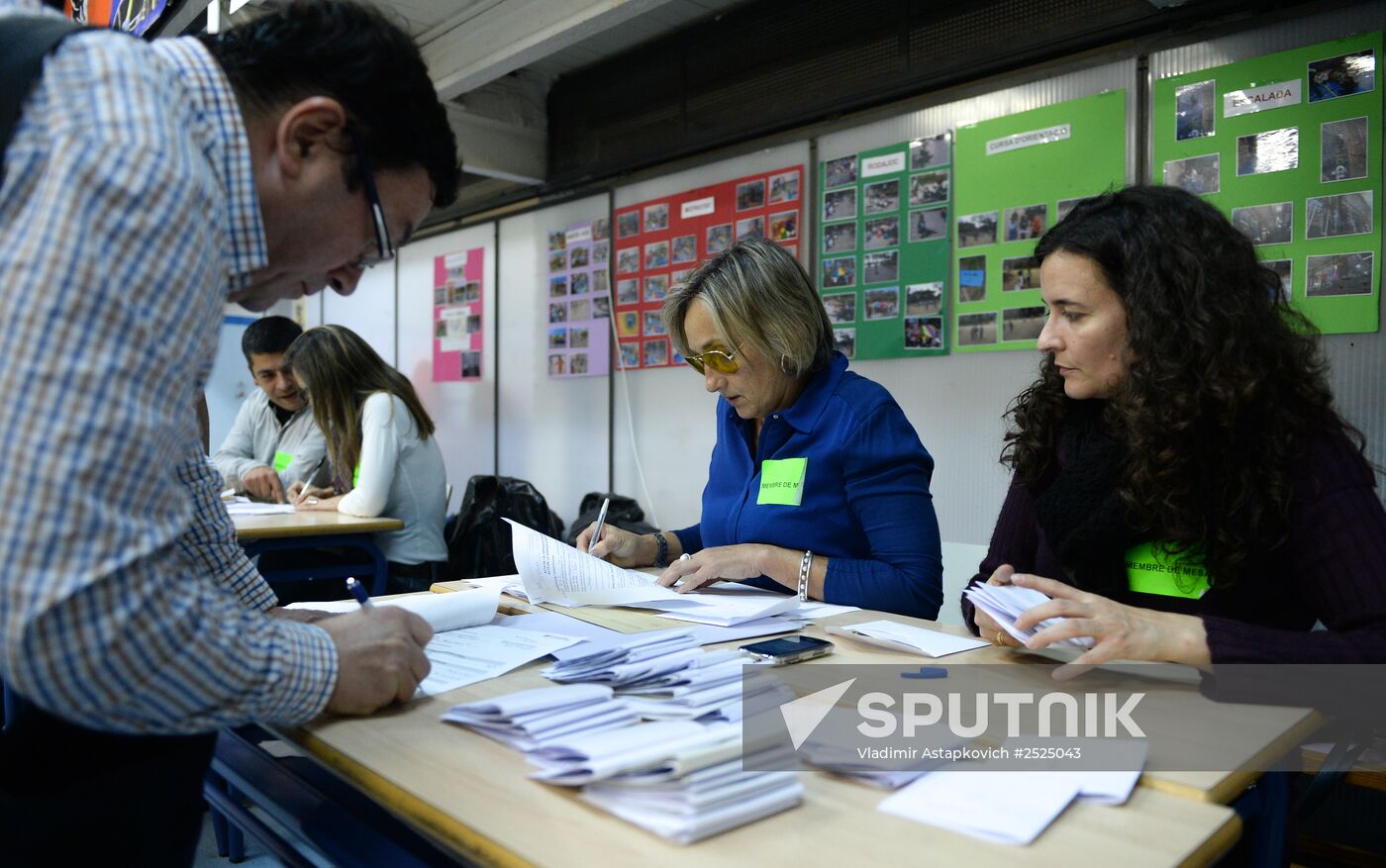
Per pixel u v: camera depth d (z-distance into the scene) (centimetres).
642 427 414
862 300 324
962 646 110
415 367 554
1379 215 221
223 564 105
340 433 299
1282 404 107
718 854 57
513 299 482
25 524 54
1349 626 100
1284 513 105
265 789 94
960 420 299
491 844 59
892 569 146
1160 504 111
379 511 287
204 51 71
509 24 340
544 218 461
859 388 162
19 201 59
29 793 71
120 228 57
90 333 56
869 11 320
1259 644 91
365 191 80
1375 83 220
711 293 161
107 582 57
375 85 77
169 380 61
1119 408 118
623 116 413
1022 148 283
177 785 78
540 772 68
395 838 80
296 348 301
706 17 374
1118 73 264
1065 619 94
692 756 61
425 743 77
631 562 178
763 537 163
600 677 89
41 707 62
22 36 64
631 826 61
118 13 266
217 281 67
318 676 76
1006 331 288
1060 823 62
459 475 525
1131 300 113
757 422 179
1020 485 144
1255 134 239
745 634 116
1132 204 118
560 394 455
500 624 125
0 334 55
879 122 319
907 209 312
